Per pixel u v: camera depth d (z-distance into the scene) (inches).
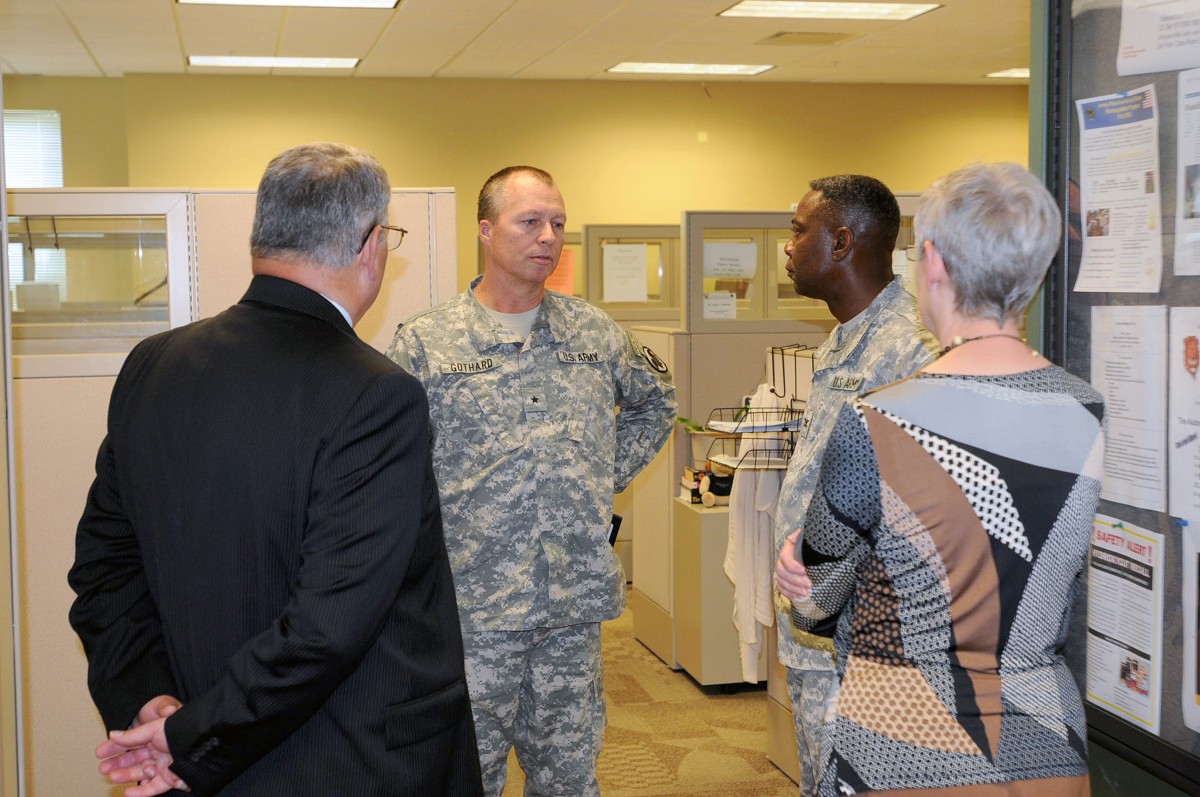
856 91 381.7
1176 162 59.5
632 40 296.2
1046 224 47.7
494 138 357.1
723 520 148.1
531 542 83.2
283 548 47.3
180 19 261.9
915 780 45.7
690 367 159.8
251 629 47.8
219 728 44.5
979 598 46.2
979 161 50.1
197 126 336.8
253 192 101.1
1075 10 67.1
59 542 96.7
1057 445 47.3
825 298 79.2
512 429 84.2
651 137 369.1
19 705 68.6
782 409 131.9
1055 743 45.8
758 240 179.6
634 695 151.4
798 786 120.0
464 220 357.1
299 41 288.8
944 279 49.6
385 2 250.2
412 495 47.5
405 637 49.4
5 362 66.6
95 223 98.7
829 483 48.8
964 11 270.5
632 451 96.1
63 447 96.7
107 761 49.7
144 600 53.6
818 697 73.1
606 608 85.9
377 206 52.2
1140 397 62.6
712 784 121.1
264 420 47.5
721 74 354.9
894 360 70.8
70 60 314.2
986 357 48.3
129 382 52.4
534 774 87.7
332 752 47.5
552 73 346.3
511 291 86.7
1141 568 62.9
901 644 47.1
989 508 46.1
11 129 343.0
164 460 49.1
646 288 230.2
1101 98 64.9
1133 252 62.8
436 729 49.9
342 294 51.9
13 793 67.3
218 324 51.4
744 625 129.4
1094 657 67.4
